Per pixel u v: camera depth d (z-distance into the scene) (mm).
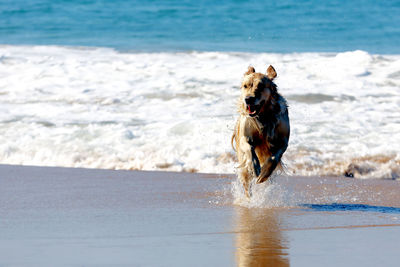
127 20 34625
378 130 12945
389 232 5703
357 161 10750
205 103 15594
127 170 10680
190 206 7270
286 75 19000
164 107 15266
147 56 22688
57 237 5391
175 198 7867
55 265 4359
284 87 17328
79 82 18078
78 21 34312
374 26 33656
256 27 32781
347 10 37625
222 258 4594
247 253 4762
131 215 6590
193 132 12844
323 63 20828
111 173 10250
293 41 29109
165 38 29359
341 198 8055
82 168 10852
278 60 21734
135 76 18812
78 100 16031
